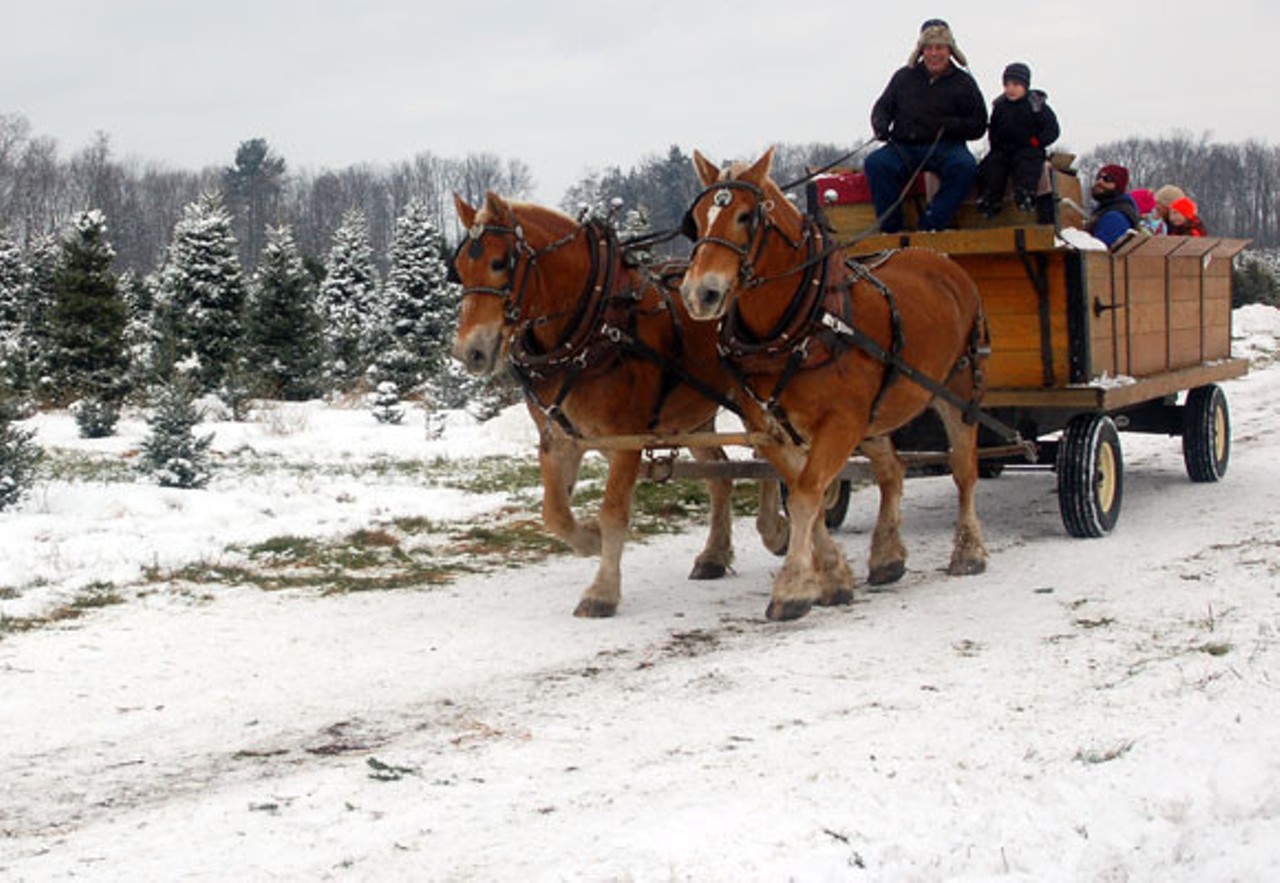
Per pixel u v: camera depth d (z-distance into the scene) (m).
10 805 5.32
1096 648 7.11
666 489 13.73
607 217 8.33
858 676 6.85
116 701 6.79
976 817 4.67
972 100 9.92
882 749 5.55
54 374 26.19
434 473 16.00
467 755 5.78
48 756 5.95
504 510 12.91
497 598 9.23
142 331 31.30
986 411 10.44
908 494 13.56
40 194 98.88
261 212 110.25
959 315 9.15
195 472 14.69
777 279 7.62
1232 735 5.29
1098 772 5.02
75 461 17.14
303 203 113.88
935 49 9.81
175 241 30.44
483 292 7.63
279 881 4.43
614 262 8.12
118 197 101.69
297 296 28.97
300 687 7.02
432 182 114.19
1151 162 105.88
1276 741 5.14
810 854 4.42
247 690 6.98
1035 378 10.20
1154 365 11.61
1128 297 10.89
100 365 26.36
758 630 8.10
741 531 11.88
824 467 7.91
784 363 7.72
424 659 7.57
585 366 8.05
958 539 9.60
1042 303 10.07
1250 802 4.62
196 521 12.17
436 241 34.94
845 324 7.79
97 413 21.22
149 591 9.38
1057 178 9.93
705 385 8.47
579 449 8.61
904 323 8.44
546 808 5.05
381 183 113.94
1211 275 13.29
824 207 10.69
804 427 7.94
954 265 9.41
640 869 4.36
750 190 7.44
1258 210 105.88
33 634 8.17
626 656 7.55
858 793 4.98
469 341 7.56
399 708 6.62
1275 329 32.88
